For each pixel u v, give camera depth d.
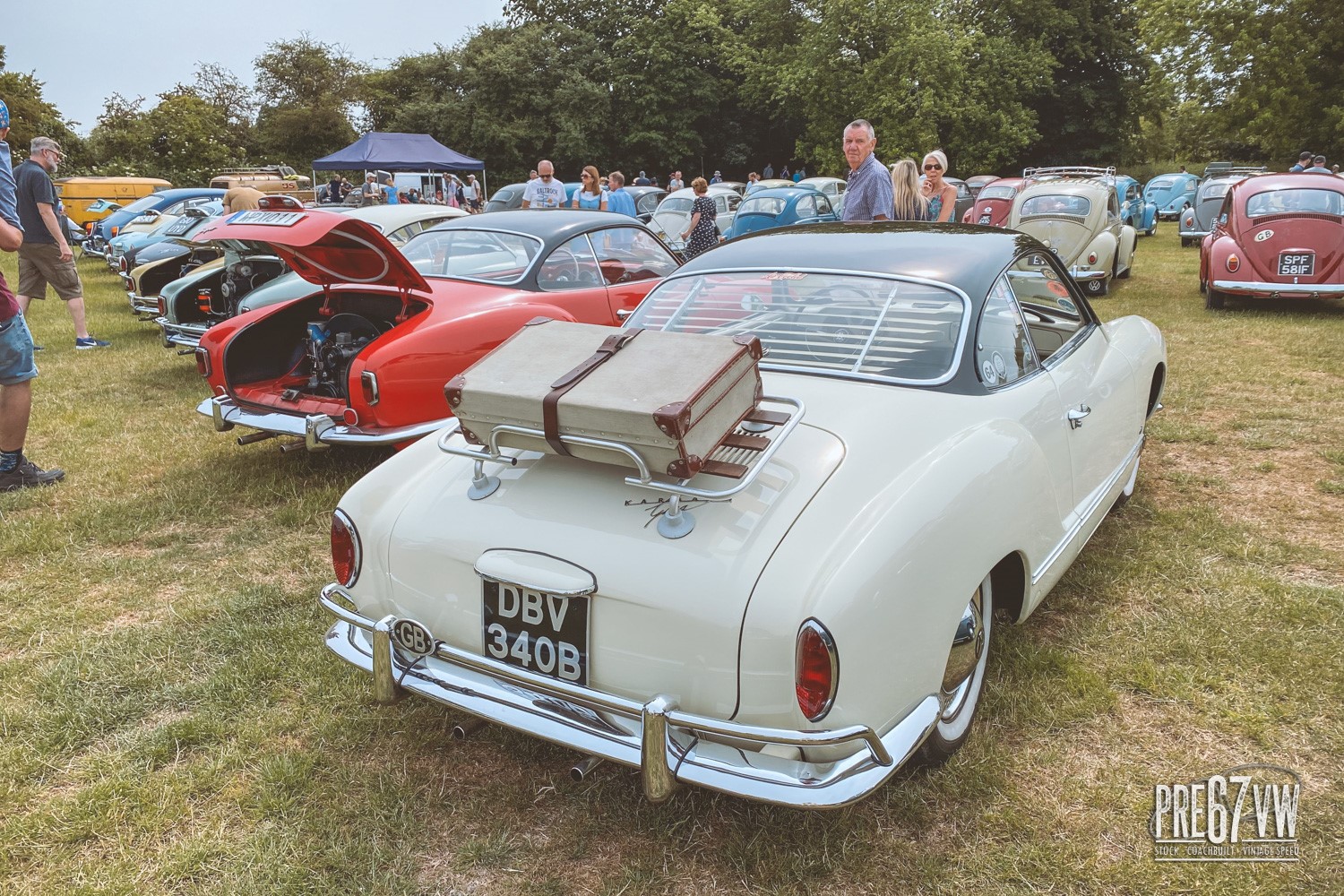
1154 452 5.04
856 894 2.10
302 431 4.43
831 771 1.89
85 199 22.36
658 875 2.17
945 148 28.28
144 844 2.33
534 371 2.20
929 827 2.28
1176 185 26.05
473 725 2.50
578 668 2.10
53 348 9.11
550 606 2.12
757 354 2.16
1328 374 6.59
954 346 2.69
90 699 2.96
